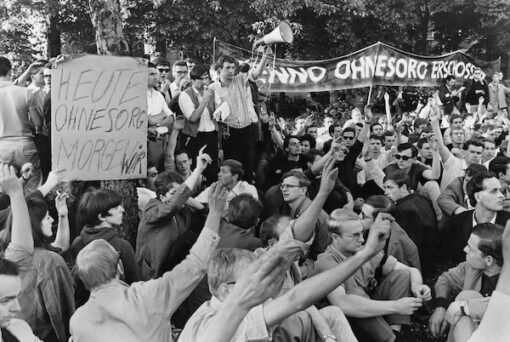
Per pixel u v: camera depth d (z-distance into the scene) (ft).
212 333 6.42
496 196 20.15
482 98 45.42
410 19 80.33
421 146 28.68
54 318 13.60
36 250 13.97
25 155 24.18
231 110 26.78
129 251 15.75
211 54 70.08
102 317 10.87
